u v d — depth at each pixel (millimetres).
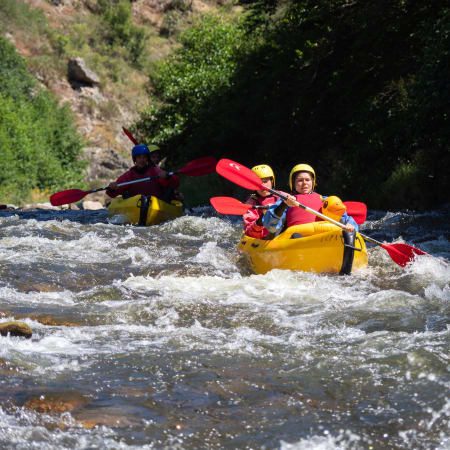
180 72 68812
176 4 137625
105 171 90625
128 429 6582
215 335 10203
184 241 20453
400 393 7488
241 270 16578
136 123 72500
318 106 43156
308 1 42969
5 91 76875
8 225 23578
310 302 12555
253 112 48125
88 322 10906
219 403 7289
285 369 8391
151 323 11008
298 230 15930
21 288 13359
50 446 6152
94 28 119812
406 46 39219
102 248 18719
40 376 7996
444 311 11500
